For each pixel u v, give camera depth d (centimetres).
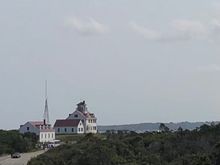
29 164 7219
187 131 8169
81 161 6856
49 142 12875
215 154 6481
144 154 7269
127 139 8088
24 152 11175
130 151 7356
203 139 7494
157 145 7594
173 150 7331
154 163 6869
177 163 6694
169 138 7838
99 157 6844
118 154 7206
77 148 7588
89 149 7188
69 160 7106
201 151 7106
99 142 7756
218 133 7638
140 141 7894
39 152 10956
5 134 11669
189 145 7412
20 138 11612
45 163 7069
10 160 9162
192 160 6606
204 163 6359
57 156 7362
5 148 10975
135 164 6706
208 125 8169
